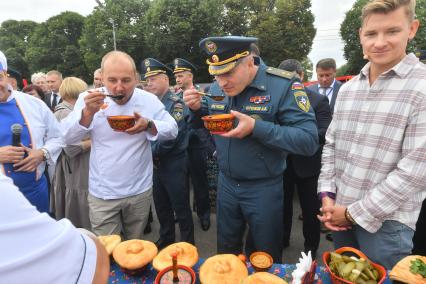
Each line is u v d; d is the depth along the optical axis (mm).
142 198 2059
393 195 1242
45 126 2154
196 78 25312
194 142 3426
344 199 1496
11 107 1934
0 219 478
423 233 2191
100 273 617
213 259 1218
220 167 1903
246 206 1843
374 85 1355
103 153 1931
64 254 538
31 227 505
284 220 2969
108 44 28984
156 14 24359
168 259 1245
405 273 1049
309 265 1121
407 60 1282
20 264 477
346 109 1501
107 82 1788
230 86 1597
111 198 1952
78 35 38562
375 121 1346
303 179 2658
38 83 6137
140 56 29203
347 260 1148
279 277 1167
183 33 23656
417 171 1205
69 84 2814
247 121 1490
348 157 1487
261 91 1721
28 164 1882
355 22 27203
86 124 1816
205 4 24172
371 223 1300
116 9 30031
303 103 1655
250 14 25141
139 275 1250
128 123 1724
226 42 1486
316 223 2725
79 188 2613
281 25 23688
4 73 1871
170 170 2785
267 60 23859
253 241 1961
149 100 2090
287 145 1551
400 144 1288
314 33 24922
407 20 1215
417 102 1217
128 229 2137
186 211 2938
